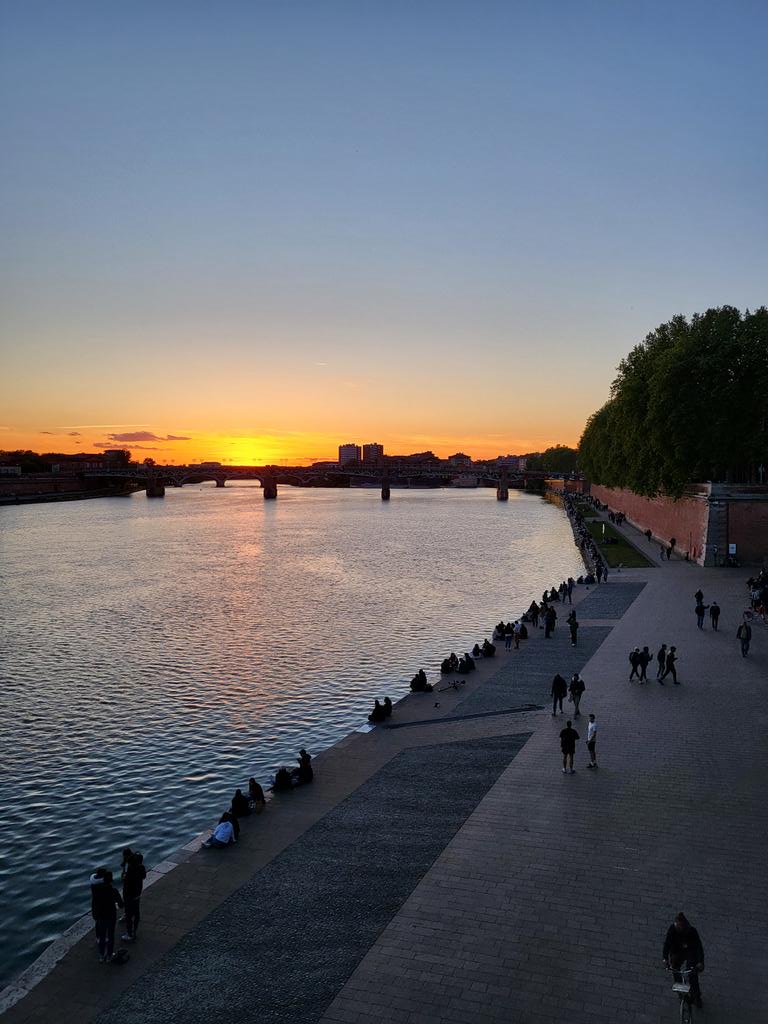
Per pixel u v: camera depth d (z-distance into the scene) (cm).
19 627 7262
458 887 2161
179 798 3531
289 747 4097
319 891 2177
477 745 3331
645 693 3934
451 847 2397
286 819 2666
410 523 19562
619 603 6469
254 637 6650
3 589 9519
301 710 4672
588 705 3788
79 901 2711
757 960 1795
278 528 18488
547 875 2205
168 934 2000
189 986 1792
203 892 2195
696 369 8644
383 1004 1698
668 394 8762
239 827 2603
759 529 8112
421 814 2652
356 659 5800
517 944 1889
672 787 2778
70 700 4991
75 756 4041
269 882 2238
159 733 4350
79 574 10800
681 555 9262
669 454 8988
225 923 2041
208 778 3738
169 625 7256
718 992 1689
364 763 3188
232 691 5091
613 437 12950
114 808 3441
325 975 1806
